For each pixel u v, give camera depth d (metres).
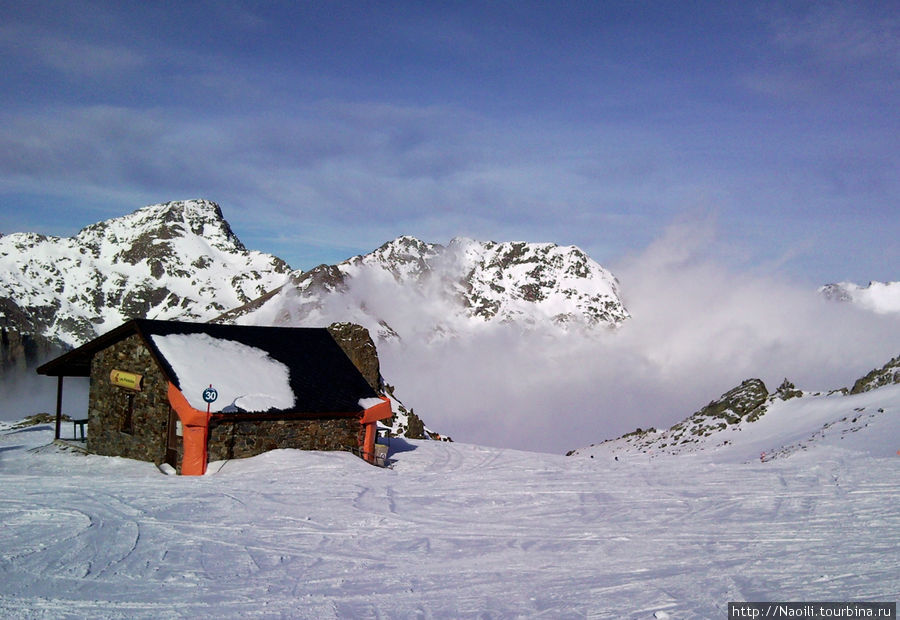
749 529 14.55
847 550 12.49
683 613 9.64
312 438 26.94
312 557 13.12
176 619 9.87
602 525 15.55
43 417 42.88
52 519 15.77
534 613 9.98
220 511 16.80
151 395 26.41
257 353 28.47
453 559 12.98
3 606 10.31
